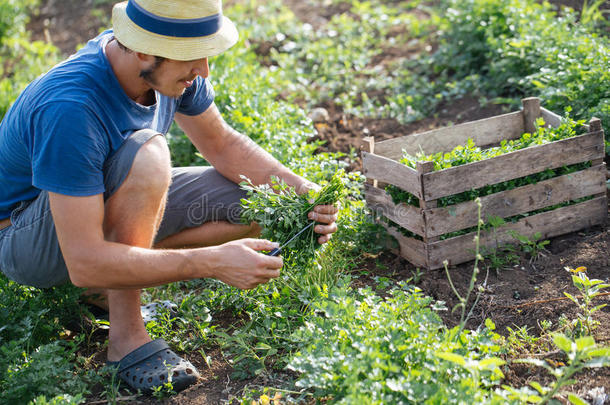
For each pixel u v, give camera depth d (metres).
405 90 5.33
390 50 6.07
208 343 2.93
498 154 3.28
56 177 2.34
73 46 7.36
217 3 2.43
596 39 4.50
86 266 2.39
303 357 2.34
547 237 3.40
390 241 3.46
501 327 2.86
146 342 2.75
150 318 3.04
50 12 8.48
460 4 5.52
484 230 3.26
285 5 7.46
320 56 6.01
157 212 2.55
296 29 6.64
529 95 4.56
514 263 3.27
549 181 3.32
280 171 3.09
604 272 3.09
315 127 4.91
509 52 4.64
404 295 2.71
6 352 2.56
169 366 2.63
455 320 2.92
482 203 3.21
